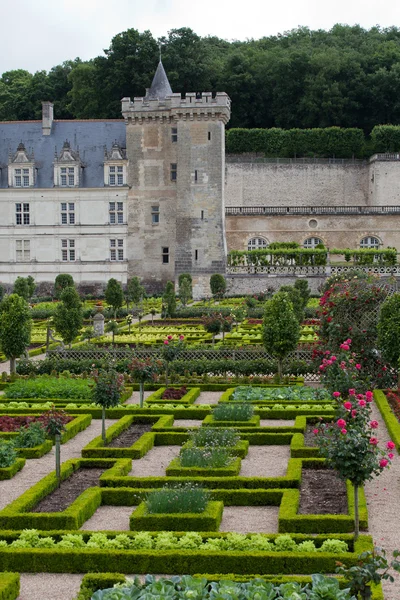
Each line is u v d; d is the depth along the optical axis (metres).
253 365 35.97
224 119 84.31
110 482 19.86
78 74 110.69
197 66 114.38
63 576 14.80
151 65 108.69
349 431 15.97
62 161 84.94
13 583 13.47
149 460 23.17
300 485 19.83
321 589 11.71
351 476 15.64
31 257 85.88
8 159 86.19
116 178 85.44
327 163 107.00
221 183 84.12
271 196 106.56
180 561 14.73
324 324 33.81
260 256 83.19
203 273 84.06
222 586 12.01
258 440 24.94
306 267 80.94
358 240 97.62
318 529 16.64
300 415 27.94
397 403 29.08
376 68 121.50
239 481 19.69
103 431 24.52
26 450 23.39
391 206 97.88
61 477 20.61
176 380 35.03
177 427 25.98
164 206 85.69
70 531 16.28
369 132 120.06
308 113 118.81
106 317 62.84
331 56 118.25
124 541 15.66
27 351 40.81
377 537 16.23
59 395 31.55
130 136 86.00
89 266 85.69
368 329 33.03
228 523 17.52
